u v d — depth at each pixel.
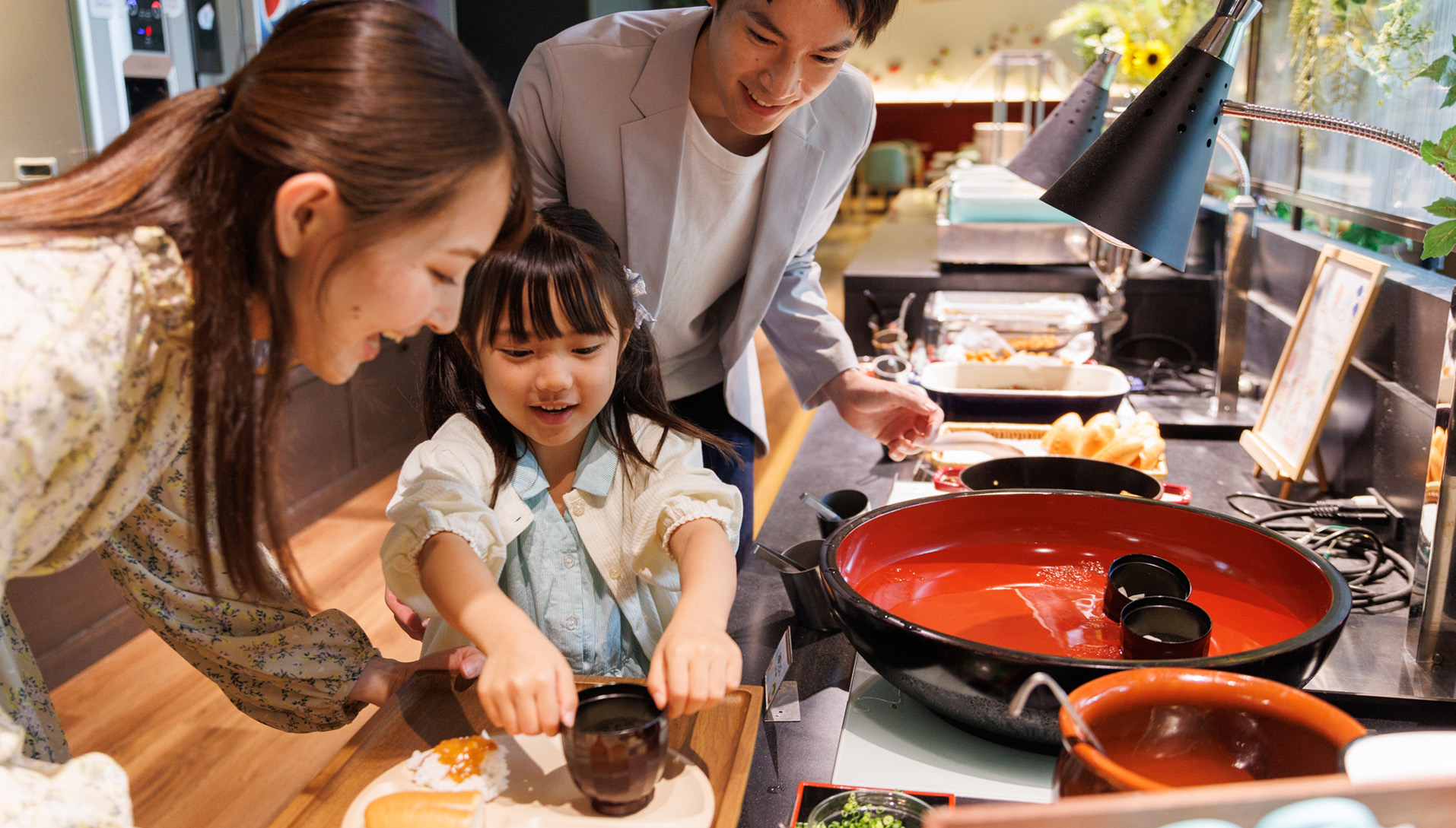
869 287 2.53
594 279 0.95
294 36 0.63
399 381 3.74
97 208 0.63
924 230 3.44
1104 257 2.19
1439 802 0.45
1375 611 1.12
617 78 1.28
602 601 1.08
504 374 0.96
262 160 0.60
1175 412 1.91
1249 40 2.37
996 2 8.66
